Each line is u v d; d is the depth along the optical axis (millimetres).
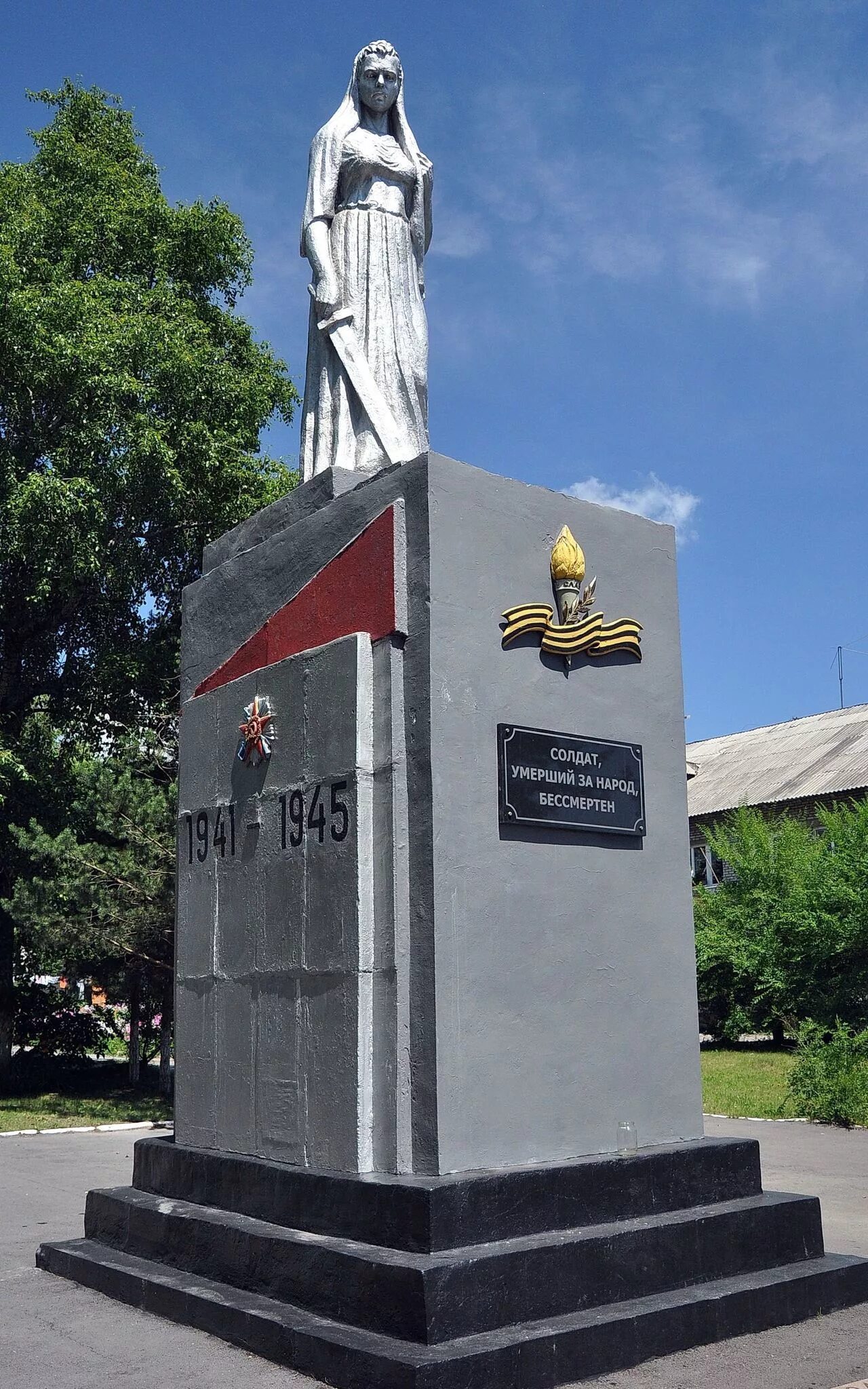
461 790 5773
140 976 17688
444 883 5621
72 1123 15414
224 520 17719
